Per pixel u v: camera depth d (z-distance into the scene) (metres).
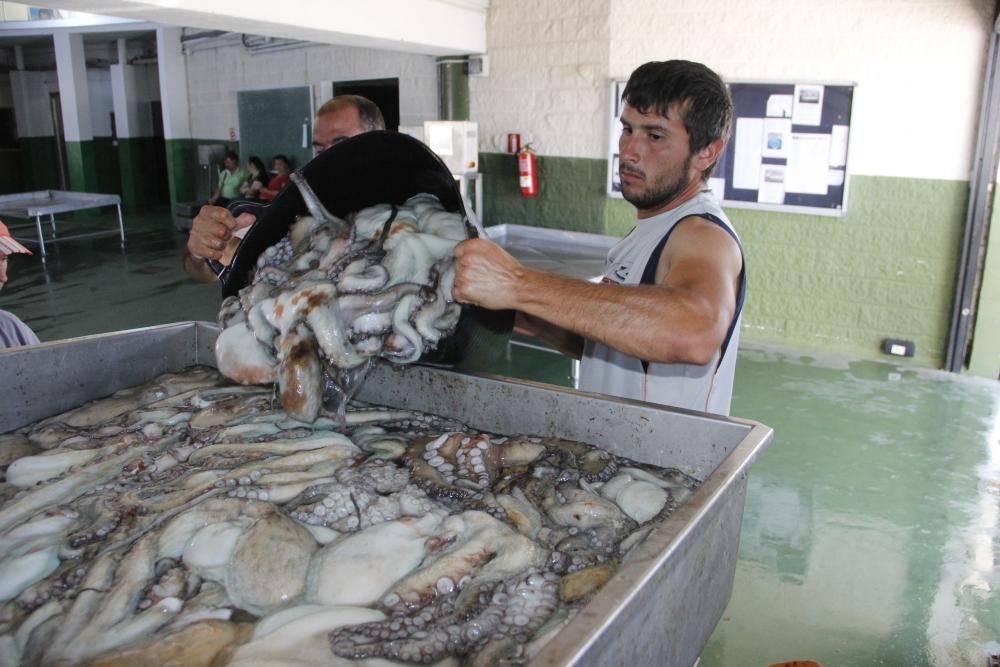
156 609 0.98
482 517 1.17
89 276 6.86
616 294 1.22
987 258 4.11
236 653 0.90
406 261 1.47
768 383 4.16
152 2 3.34
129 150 11.20
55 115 12.78
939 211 4.24
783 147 4.52
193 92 9.18
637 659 0.85
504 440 1.44
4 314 2.02
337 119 2.30
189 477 1.29
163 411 1.59
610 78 5.09
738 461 1.12
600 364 1.65
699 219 1.42
